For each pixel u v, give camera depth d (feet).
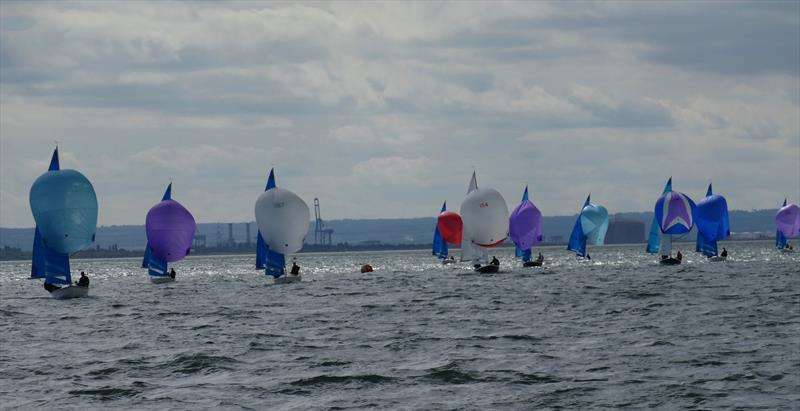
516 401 435.53
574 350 574.56
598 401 432.25
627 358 540.11
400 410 422.00
